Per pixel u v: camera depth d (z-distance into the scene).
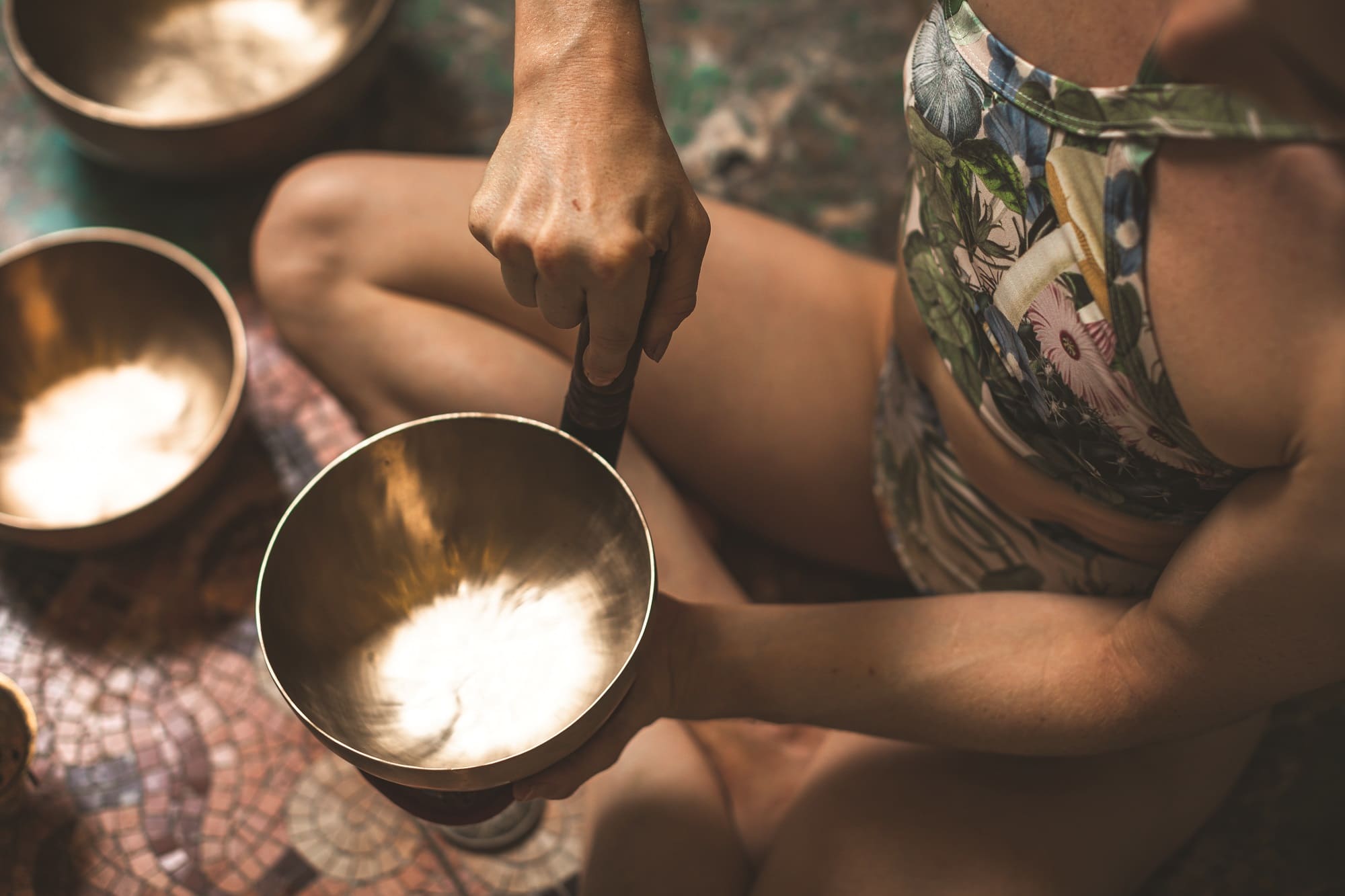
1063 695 0.81
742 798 1.11
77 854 1.17
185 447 1.38
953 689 0.84
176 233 1.58
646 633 0.74
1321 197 0.56
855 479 1.15
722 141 1.66
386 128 1.66
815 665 0.88
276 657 0.77
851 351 1.14
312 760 1.24
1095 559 0.87
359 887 1.17
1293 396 0.60
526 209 0.68
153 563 1.34
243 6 1.70
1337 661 0.70
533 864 1.19
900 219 0.91
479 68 1.72
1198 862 1.15
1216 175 0.59
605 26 0.71
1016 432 0.82
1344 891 1.13
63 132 1.49
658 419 1.16
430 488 0.84
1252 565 0.66
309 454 1.42
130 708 1.26
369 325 1.16
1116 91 0.61
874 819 0.94
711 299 1.13
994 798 0.94
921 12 1.73
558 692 0.81
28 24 1.55
